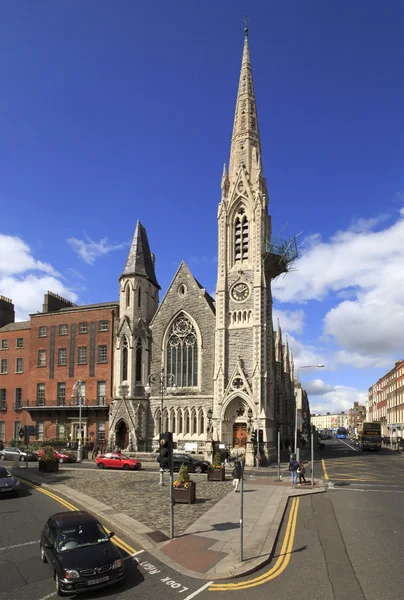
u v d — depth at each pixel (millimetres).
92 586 12492
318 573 13734
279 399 73562
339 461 56156
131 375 58812
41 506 24422
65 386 65000
